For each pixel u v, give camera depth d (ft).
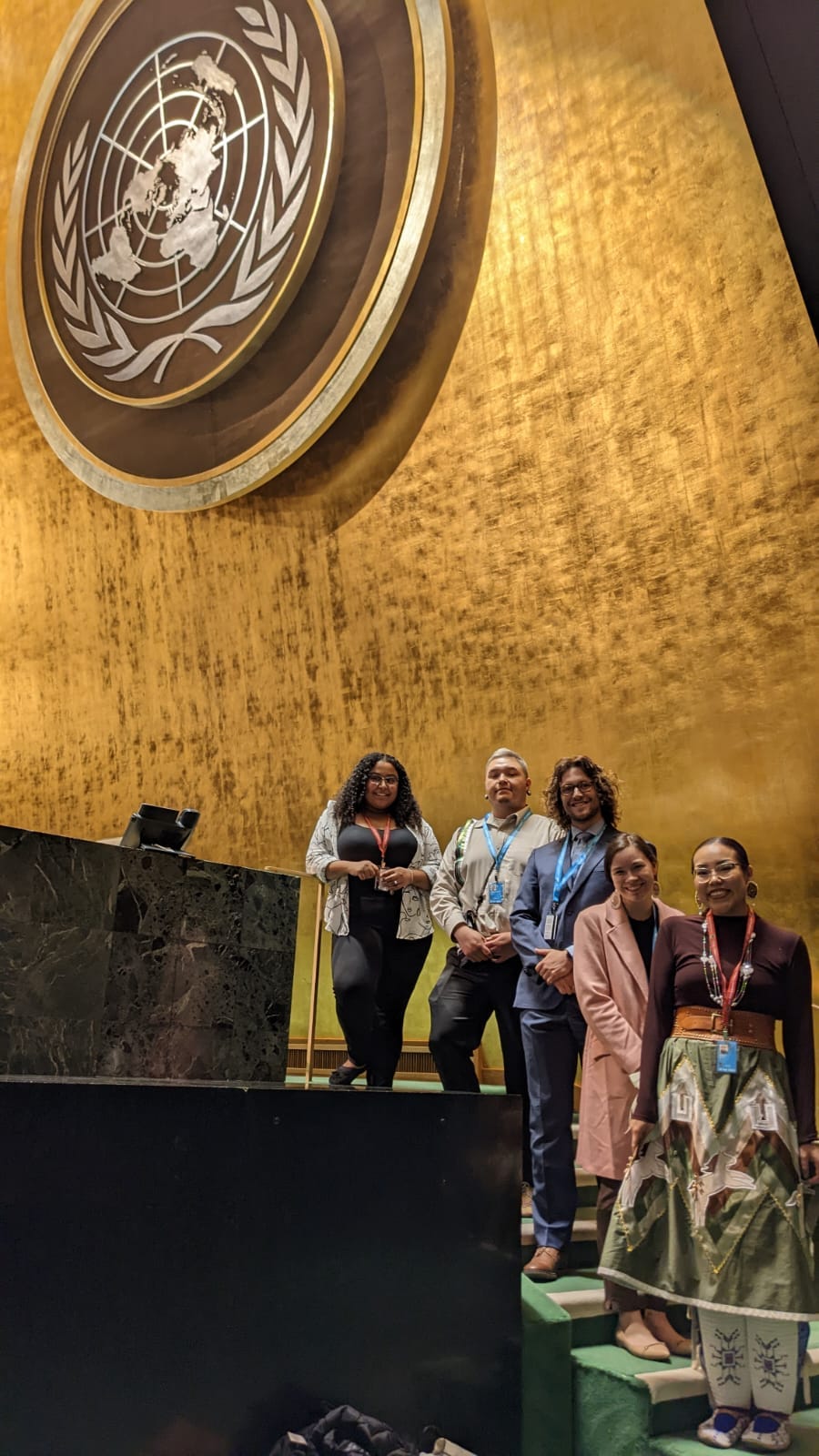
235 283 26.61
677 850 18.49
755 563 18.13
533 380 21.48
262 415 25.84
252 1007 12.10
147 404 27.71
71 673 29.89
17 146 33.14
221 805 26.17
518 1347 10.50
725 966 9.96
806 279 15.02
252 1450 8.62
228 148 27.32
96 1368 7.86
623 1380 9.93
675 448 19.34
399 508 23.57
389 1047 13.87
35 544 31.07
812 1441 9.37
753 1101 9.57
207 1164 8.71
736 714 18.11
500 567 21.88
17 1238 7.64
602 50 20.53
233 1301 8.68
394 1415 9.52
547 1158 11.56
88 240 30.25
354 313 24.00
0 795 30.71
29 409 31.60
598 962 11.40
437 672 22.67
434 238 23.03
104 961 10.66
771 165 14.48
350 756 23.94
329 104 24.67
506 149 22.02
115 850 10.93
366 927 13.56
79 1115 8.07
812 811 16.98
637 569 19.79
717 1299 9.26
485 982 12.89
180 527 27.73
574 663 20.52
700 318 19.04
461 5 22.93
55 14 32.73
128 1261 8.16
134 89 29.89
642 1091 10.12
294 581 25.43
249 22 26.91
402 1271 9.81
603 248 20.44
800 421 17.69
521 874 13.24
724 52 14.23
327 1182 9.44
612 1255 9.91
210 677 26.91
